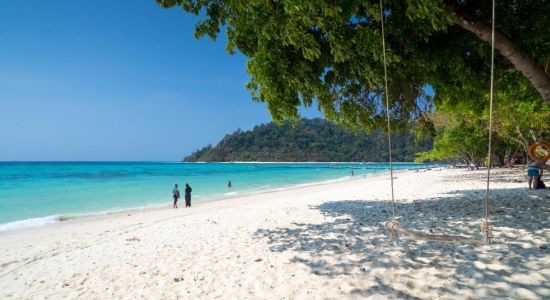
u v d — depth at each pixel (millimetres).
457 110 10836
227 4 7645
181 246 8430
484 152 41938
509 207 9906
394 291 4523
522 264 4926
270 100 8750
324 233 8398
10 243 11906
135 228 12523
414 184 23906
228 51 9023
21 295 5984
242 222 11094
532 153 7492
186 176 64625
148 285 5824
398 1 6492
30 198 28828
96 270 7109
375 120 9688
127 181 51062
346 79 8742
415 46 7582
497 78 8758
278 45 7863
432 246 6301
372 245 6809
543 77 6430
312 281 5207
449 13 5402
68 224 15969
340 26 6492
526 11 7312
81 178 59031
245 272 5988
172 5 7520
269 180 51750
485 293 4176
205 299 4973
